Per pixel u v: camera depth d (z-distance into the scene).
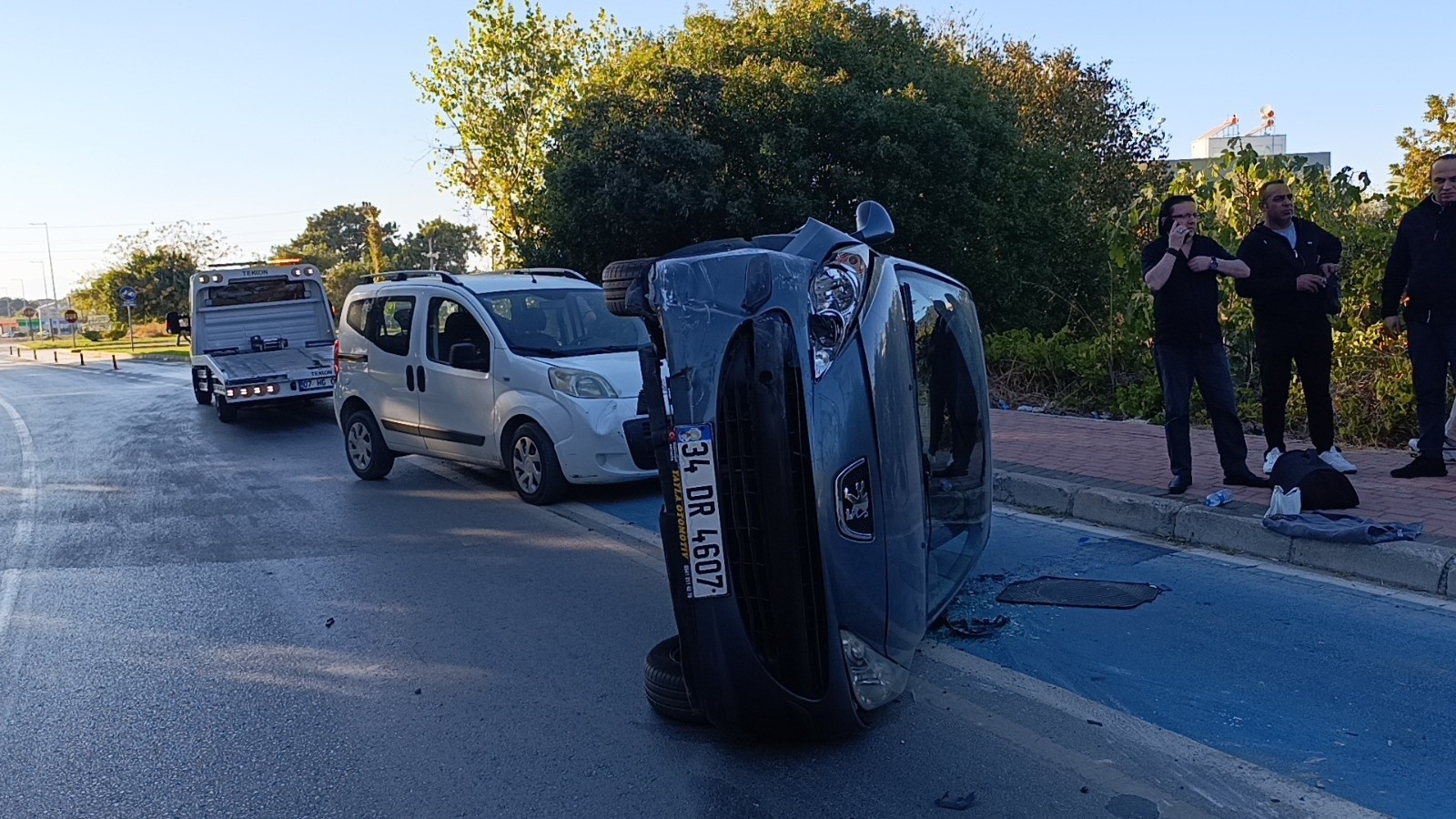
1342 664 4.68
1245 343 10.86
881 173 18.34
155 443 14.55
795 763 4.04
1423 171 14.63
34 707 5.03
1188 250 6.89
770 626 3.83
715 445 3.76
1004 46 27.67
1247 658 4.80
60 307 126.19
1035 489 7.64
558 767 4.12
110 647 5.84
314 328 19.22
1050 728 4.23
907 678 4.36
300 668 5.37
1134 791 3.73
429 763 4.23
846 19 20.83
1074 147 23.88
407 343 9.88
